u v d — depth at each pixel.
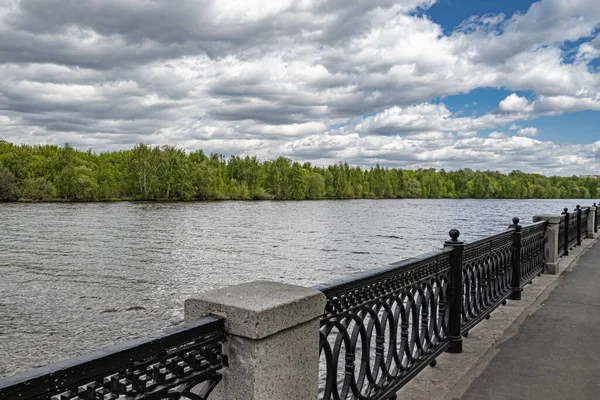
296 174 154.88
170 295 20.06
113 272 25.73
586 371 4.26
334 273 26.00
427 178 195.25
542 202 173.00
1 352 12.80
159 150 125.44
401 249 36.59
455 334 4.67
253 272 26.08
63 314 16.67
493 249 6.15
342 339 2.71
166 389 1.71
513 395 3.76
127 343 1.60
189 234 47.31
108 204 105.06
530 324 5.75
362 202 150.25
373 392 3.21
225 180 147.25
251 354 1.87
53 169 115.19
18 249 35.09
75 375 1.42
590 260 10.99
